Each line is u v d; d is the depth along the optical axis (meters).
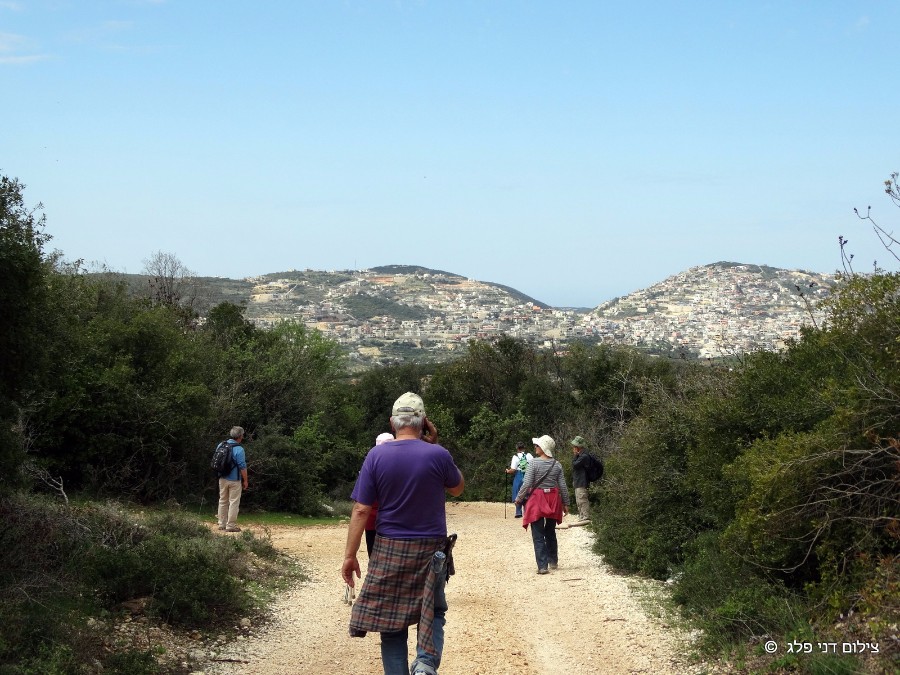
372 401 37.62
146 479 16.97
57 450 15.83
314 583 10.99
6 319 8.51
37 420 15.12
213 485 19.06
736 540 8.32
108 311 18.69
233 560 10.65
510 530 18.45
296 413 24.45
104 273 23.52
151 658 6.65
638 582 10.77
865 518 7.04
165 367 18.09
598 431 28.22
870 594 6.37
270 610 9.07
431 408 36.03
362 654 7.55
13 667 5.70
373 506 5.30
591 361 35.38
